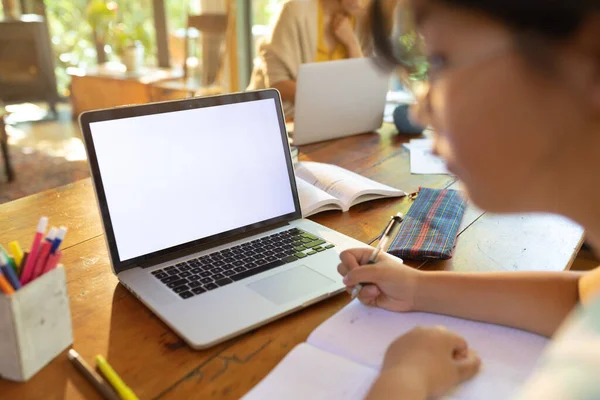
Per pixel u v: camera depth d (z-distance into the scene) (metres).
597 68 0.33
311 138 1.64
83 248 0.94
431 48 0.42
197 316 0.71
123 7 4.61
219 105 0.95
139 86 4.02
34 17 4.62
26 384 0.60
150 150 0.86
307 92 1.54
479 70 0.38
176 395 0.59
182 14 4.54
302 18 2.17
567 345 0.37
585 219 0.40
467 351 0.63
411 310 0.74
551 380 0.36
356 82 1.65
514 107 0.37
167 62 4.72
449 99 0.40
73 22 4.62
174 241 0.87
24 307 0.59
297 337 0.70
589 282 0.67
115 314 0.74
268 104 1.02
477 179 0.41
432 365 0.58
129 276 0.81
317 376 0.60
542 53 0.34
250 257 0.88
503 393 0.58
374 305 0.75
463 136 0.40
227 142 0.95
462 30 0.38
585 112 0.35
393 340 0.64
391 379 0.55
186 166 0.90
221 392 0.60
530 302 0.69
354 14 2.21
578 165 0.38
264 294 0.77
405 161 1.49
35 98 4.71
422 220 1.05
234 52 4.27
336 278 0.82
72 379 0.61
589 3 0.32
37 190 3.22
